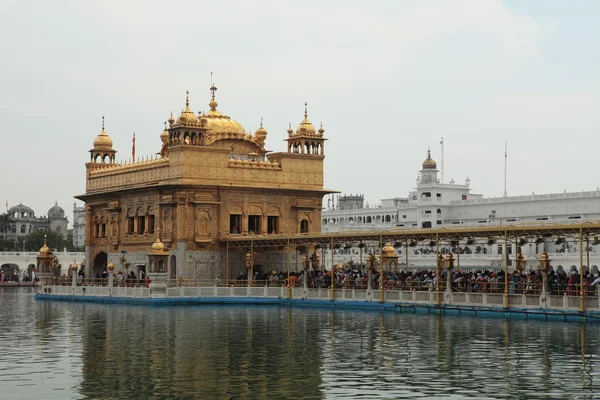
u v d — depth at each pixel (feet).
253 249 268.62
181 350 127.44
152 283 231.91
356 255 458.09
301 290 228.02
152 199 271.90
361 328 158.81
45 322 174.81
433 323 167.63
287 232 276.00
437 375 104.99
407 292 203.62
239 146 288.51
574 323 164.35
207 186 260.83
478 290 193.88
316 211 282.15
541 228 175.22
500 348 128.36
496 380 101.50
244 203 268.21
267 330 155.84
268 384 99.19
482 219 497.87
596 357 118.83
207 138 279.08
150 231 274.36
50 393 94.17
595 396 92.48
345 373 106.42
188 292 233.55
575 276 178.70
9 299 273.54
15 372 107.14
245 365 112.68
